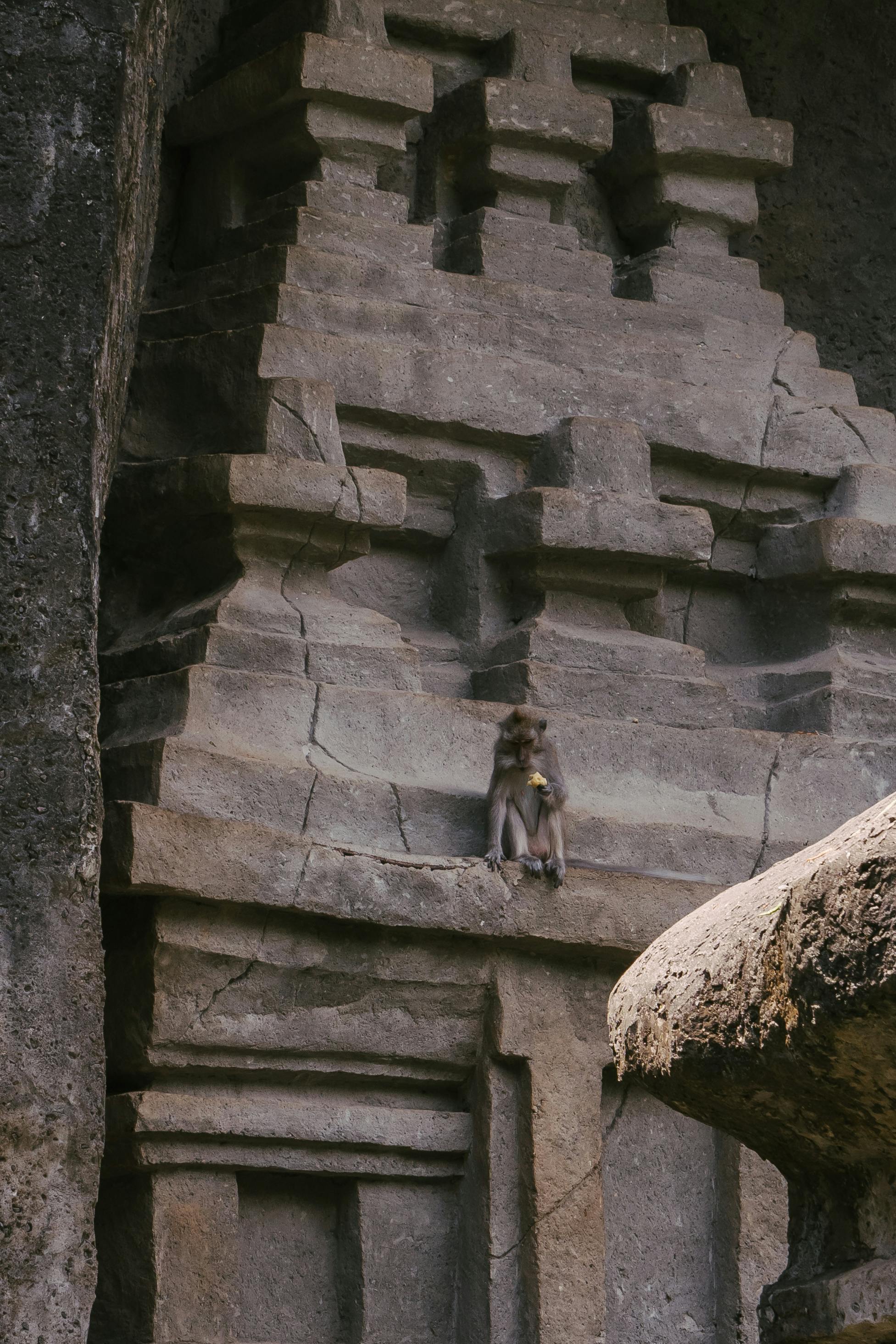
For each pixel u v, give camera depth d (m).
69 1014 9.37
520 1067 12.56
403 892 11.95
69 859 9.48
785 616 15.25
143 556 13.84
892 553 14.77
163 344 13.90
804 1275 6.99
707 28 17.34
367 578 14.35
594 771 13.37
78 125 9.70
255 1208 12.23
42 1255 9.09
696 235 15.77
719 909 6.87
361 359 13.78
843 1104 6.39
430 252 14.52
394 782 12.72
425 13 15.16
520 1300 12.26
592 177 16.03
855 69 17.66
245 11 15.62
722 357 15.21
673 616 15.24
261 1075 12.09
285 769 12.30
